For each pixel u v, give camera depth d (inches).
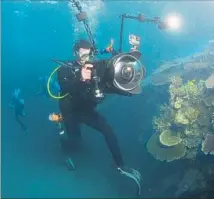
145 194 183.5
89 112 155.6
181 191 173.8
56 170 227.6
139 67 124.3
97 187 201.3
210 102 169.6
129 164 200.2
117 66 118.6
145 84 242.4
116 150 157.8
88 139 249.0
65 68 139.9
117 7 331.3
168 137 172.7
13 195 199.2
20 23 389.1
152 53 289.9
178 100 173.5
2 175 223.8
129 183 198.8
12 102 253.6
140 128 230.1
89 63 122.0
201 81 183.0
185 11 310.0
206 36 283.4
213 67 195.2
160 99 229.8
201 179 171.0
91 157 227.0
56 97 143.6
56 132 285.9
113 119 248.4
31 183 211.6
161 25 143.5
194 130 167.9
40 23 380.8
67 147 183.2
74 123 165.3
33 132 288.0
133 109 246.8
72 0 133.8
